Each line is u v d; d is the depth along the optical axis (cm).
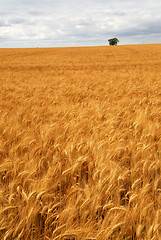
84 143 385
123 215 235
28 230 219
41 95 991
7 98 932
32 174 285
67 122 519
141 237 215
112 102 793
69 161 323
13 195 247
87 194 243
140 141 400
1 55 4981
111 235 213
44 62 3462
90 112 629
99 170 274
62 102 824
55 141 389
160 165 320
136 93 1012
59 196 285
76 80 1534
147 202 247
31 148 373
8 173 307
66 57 4375
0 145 374
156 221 210
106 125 504
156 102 777
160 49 5938
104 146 365
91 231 213
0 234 214
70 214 225
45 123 538
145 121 512
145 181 286
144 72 2044
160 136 425
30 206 229
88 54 5053
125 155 359
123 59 3747
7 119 551
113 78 1620
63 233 206
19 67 2834
